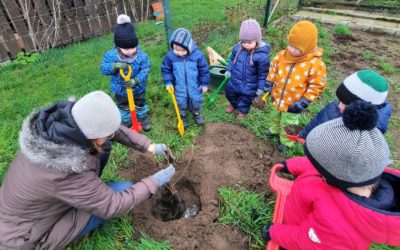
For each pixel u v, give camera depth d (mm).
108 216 1943
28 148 1635
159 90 4086
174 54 3256
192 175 3010
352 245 1479
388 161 1280
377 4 7113
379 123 1989
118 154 3154
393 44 5754
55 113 1680
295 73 2779
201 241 2430
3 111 3705
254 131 3555
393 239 1400
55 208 1922
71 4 5562
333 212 1490
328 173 1366
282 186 2387
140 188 2080
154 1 6676
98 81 4285
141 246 2350
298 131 3256
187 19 6527
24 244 1901
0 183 2830
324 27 6457
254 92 3500
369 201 1412
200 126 3633
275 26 6324
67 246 2312
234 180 2906
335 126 1311
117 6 6160
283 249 2090
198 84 3453
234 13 5922
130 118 3551
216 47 5184
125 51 3014
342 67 4902
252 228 2518
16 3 5016
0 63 5012
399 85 4438
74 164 1671
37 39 5355
